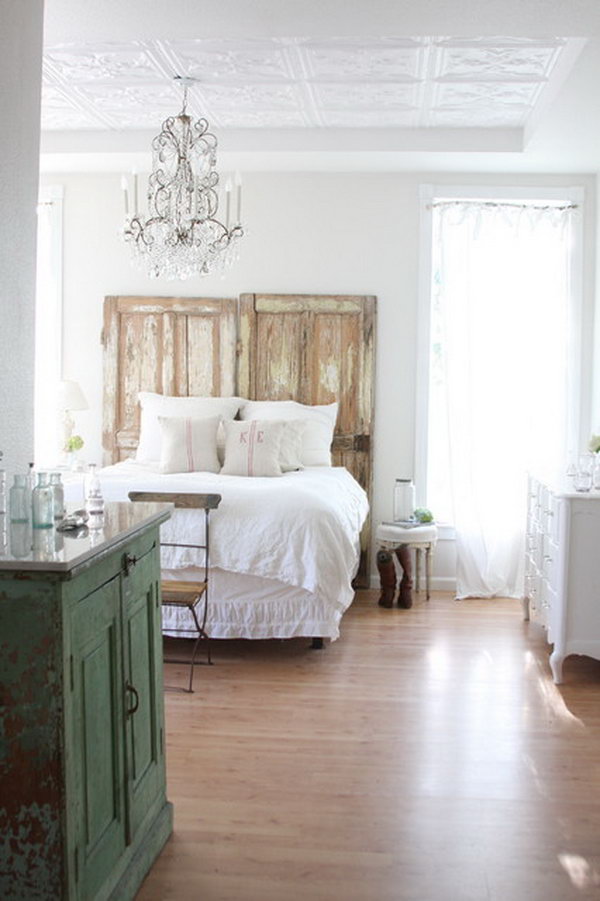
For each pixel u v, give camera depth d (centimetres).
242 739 340
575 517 409
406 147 531
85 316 610
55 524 229
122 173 598
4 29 250
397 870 248
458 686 403
